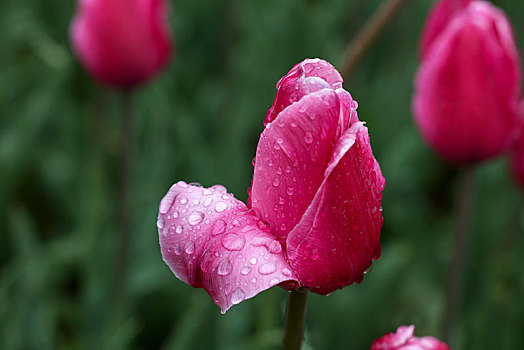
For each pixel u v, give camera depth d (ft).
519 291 3.19
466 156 2.48
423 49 2.58
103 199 3.42
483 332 3.04
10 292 2.99
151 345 3.36
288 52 4.35
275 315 2.89
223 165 3.62
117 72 2.78
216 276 1.74
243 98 4.33
